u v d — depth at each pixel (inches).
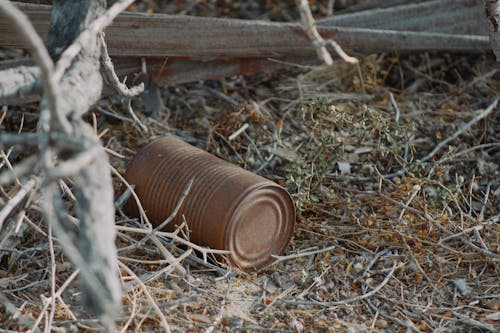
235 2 353.7
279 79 306.8
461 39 280.2
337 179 249.1
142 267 206.4
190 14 342.6
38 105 279.6
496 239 220.5
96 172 127.9
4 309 180.5
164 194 210.8
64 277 196.4
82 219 122.4
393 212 231.6
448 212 234.2
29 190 164.2
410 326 187.6
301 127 277.3
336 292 201.6
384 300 198.8
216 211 198.7
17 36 246.5
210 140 269.0
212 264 207.5
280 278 207.2
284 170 254.4
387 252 217.9
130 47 253.9
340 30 268.1
